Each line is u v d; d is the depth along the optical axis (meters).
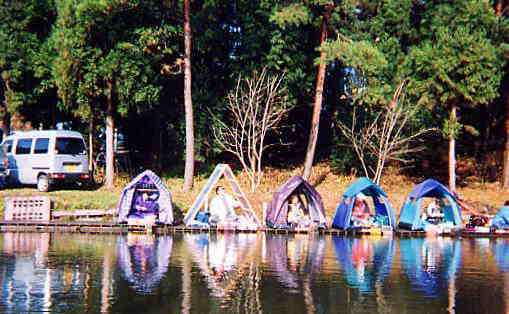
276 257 15.05
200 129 29.34
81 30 25.31
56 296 10.33
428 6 29.55
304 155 33.06
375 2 30.27
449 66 25.50
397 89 26.47
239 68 28.98
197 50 29.59
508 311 9.77
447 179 30.48
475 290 11.31
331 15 26.22
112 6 24.59
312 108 32.34
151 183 21.53
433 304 10.18
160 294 10.55
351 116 29.97
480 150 32.78
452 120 26.22
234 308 9.66
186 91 25.98
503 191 27.89
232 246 17.12
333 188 27.89
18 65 27.39
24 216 21.86
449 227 21.62
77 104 27.89
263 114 28.59
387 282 12.01
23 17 27.95
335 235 21.08
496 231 21.59
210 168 30.30
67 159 24.98
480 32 26.09
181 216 23.02
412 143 29.70
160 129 31.17
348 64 24.05
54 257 14.39
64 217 22.12
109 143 27.02
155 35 26.02
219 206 21.56
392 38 29.27
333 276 12.54
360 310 9.69
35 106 30.06
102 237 18.83
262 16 28.88
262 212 23.59
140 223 20.59
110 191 25.98
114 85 26.56
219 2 28.97
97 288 10.98
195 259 14.41
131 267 13.13
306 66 30.20
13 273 12.32
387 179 29.61
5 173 24.98
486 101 25.92
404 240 20.00
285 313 9.41
